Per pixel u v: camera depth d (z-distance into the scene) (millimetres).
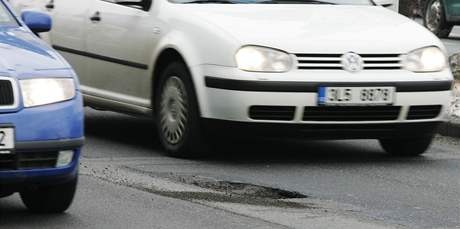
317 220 14906
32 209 14828
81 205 15531
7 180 13227
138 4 20984
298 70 18547
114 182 17406
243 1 20703
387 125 19281
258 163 19609
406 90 19156
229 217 14977
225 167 19078
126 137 22938
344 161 20203
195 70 19031
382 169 19375
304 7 20594
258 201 16219
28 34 15344
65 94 13773
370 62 19031
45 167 13516
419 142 20578
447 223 14969
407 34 19828
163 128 20266
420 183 18062
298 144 22328
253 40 18547
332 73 18672
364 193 17031
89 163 19266
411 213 15578
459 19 49531
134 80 21281
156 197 16266
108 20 21938
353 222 14836
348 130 19016
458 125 23875
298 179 18094
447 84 19781
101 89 22422
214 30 18953
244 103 18359
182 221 14664
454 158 21000
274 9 20219
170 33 19922
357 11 20812
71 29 23125
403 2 53062
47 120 13445
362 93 18781
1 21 15859
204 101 18922
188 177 18000
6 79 13250
